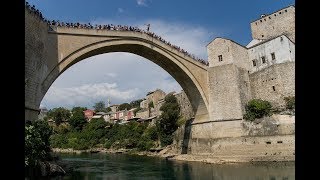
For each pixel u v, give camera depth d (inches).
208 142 2058.3
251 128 1936.5
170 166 1808.6
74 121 4505.4
